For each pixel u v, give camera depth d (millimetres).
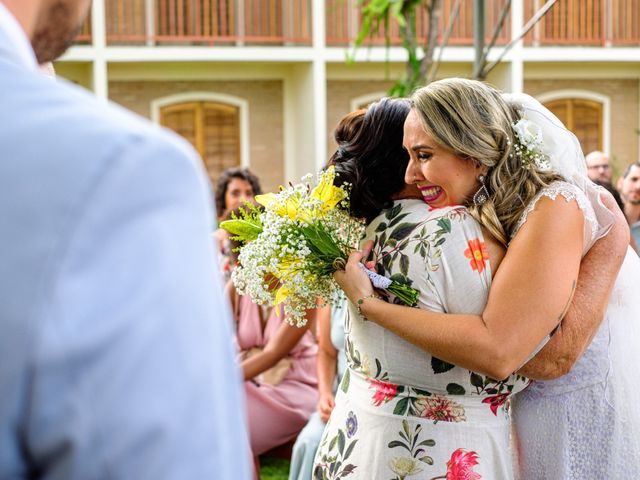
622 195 6570
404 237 2256
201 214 836
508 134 2215
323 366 4277
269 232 2352
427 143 2199
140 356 765
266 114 16062
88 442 754
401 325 2162
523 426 2457
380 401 2301
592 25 16031
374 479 2279
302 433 4148
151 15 14984
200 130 15906
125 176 792
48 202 775
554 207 2154
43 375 749
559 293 2104
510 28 15539
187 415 782
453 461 2227
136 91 15609
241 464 852
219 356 825
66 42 1026
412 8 6699
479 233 2188
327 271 2352
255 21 15219
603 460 2434
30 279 757
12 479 771
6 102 830
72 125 808
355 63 15750
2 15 880
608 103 16703
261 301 2455
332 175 2375
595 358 2416
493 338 2092
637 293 2533
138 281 777
